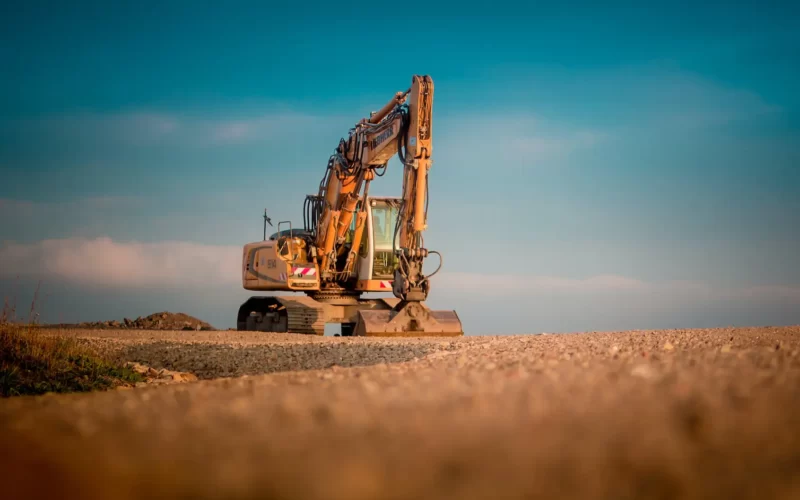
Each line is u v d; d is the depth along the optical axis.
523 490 3.93
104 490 4.66
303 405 8.04
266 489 4.16
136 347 29.39
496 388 8.45
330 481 4.18
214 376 23.55
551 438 5.29
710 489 3.92
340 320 48.38
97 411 8.89
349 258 47.00
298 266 47.00
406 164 37.31
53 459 5.64
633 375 9.35
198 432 6.58
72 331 40.16
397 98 38.31
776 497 3.74
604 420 6.00
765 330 25.02
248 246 50.53
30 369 20.56
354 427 6.26
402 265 39.00
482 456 4.77
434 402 7.58
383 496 3.90
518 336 28.98
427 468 4.47
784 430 5.48
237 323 52.47
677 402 6.73
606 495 3.86
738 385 7.91
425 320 39.16
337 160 43.62
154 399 10.27
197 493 4.28
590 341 19.92
